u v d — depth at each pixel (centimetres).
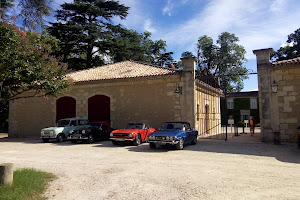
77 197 482
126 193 501
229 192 491
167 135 1039
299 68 1235
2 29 668
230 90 4212
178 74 1538
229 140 1412
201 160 822
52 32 2872
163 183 562
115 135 1239
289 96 1248
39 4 1327
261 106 1304
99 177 625
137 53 3366
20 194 466
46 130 1455
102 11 3055
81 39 2945
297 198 453
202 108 1762
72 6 2961
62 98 1897
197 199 455
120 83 1709
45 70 775
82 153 1012
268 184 542
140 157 893
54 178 618
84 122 1625
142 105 1641
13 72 680
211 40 4150
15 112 2023
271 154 923
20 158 913
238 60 4006
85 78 1847
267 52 1311
